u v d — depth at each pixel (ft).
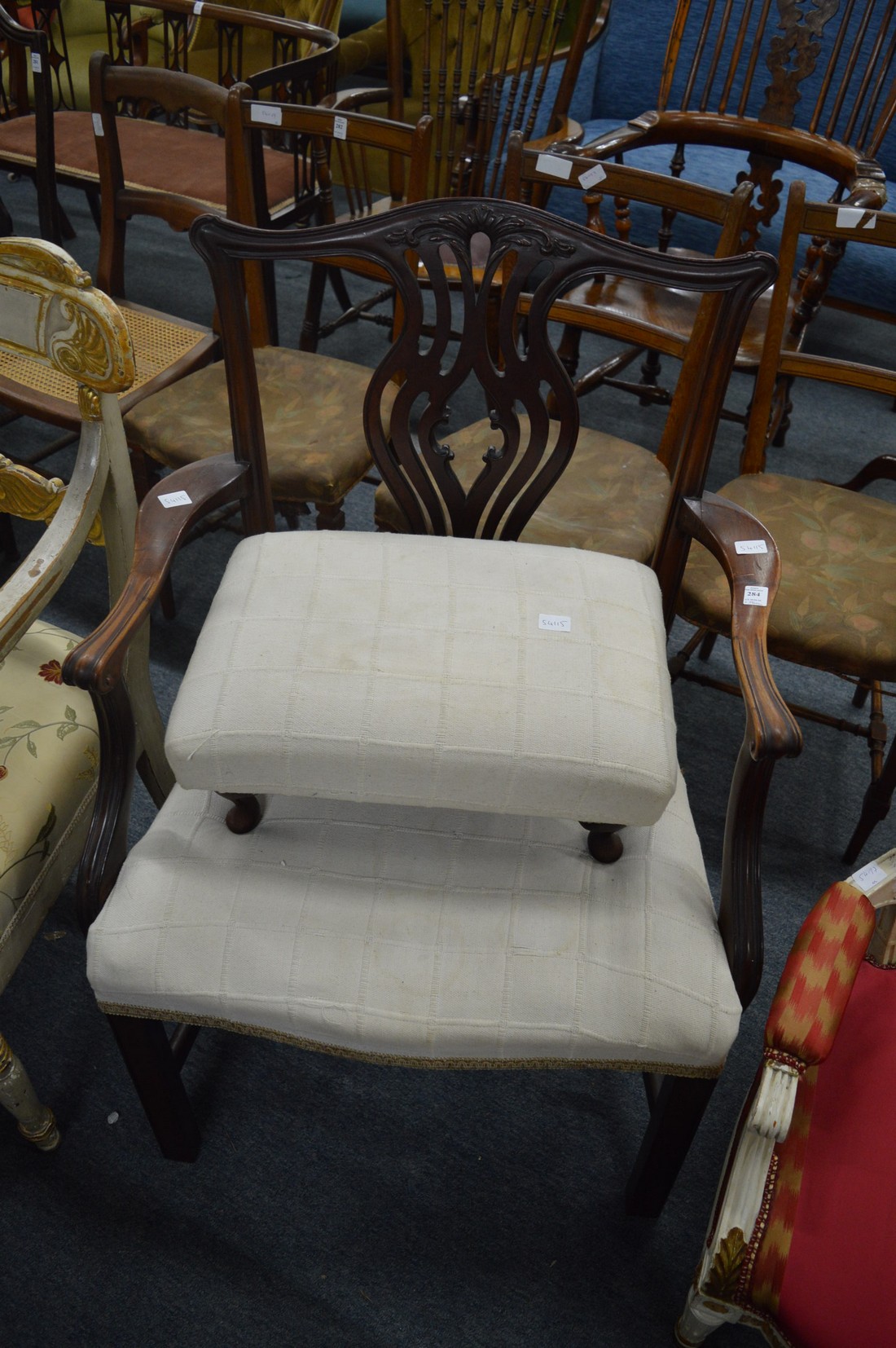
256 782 3.07
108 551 4.05
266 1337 3.82
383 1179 4.25
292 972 3.10
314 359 6.27
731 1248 2.84
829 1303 2.70
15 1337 3.77
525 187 6.25
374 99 7.91
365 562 3.47
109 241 6.30
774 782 6.00
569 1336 3.85
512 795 3.00
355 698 3.01
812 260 6.61
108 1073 4.52
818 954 2.98
